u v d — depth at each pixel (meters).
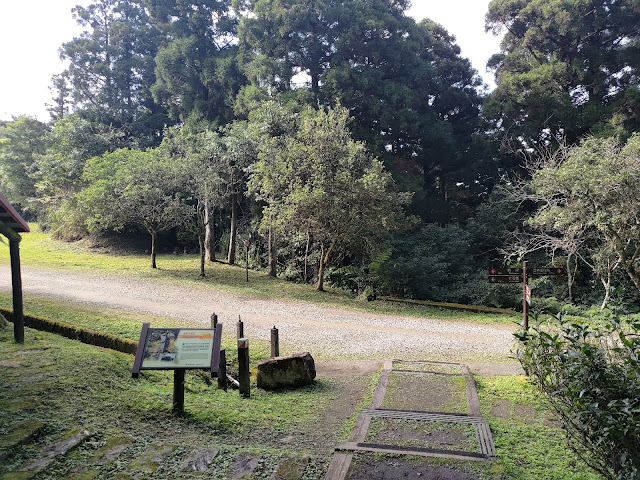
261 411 6.35
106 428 4.98
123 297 14.92
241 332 9.84
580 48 22.33
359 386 7.93
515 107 22.23
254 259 23.34
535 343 4.76
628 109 19.70
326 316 14.18
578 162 12.39
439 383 7.59
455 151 25.45
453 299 17.95
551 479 4.29
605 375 3.44
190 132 23.14
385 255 17.92
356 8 23.36
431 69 25.08
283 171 17.09
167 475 4.13
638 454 3.27
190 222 21.36
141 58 32.91
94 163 20.73
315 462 4.62
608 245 14.52
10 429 4.54
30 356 7.00
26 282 16.28
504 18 23.97
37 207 30.55
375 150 21.19
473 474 4.35
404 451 4.81
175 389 5.64
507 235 20.67
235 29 28.08
